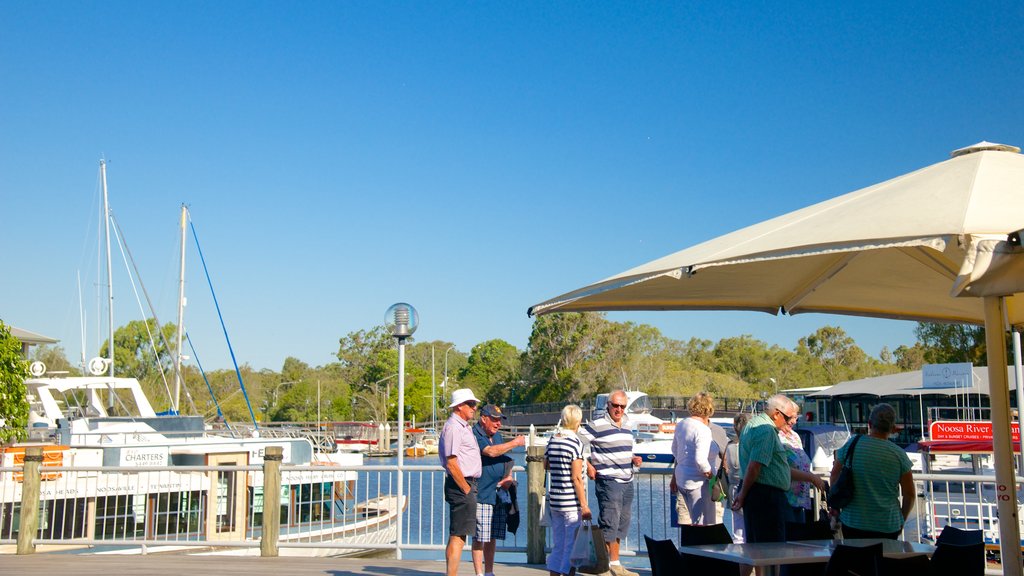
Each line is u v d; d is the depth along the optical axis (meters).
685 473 8.46
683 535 6.08
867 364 108.06
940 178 4.67
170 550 13.61
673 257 4.99
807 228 4.51
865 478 6.34
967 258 3.79
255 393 100.38
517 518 8.48
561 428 7.83
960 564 5.39
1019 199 4.15
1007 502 5.03
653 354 84.56
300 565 9.91
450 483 7.75
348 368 97.38
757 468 7.00
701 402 8.60
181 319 32.50
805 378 106.00
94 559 10.49
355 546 10.49
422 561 10.22
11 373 15.06
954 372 19.77
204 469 10.90
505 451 8.37
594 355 84.38
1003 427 5.11
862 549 4.93
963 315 7.34
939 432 16.23
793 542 5.92
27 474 11.23
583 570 7.26
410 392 90.56
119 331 74.75
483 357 120.81
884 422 6.43
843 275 6.46
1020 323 6.41
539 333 87.88
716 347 114.25
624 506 8.34
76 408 21.58
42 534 12.30
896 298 7.04
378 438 64.94
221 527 13.42
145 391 69.62
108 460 15.30
